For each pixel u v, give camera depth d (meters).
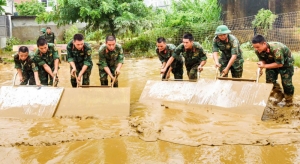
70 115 4.26
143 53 13.82
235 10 14.31
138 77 7.85
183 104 4.71
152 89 5.21
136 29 14.23
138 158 2.94
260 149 3.10
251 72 8.22
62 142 3.33
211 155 2.98
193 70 5.57
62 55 11.96
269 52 4.64
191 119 4.05
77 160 2.90
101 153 3.05
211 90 4.63
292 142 3.25
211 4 14.99
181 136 3.45
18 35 18.14
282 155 2.96
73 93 4.48
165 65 5.66
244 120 3.97
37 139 3.39
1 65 10.62
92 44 16.28
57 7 14.23
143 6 14.31
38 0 25.36
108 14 13.89
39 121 4.07
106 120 4.07
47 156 2.99
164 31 14.60
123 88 4.54
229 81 4.56
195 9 15.62
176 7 16.47
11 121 4.08
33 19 18.30
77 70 5.54
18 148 3.19
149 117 4.18
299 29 11.60
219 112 4.30
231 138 3.36
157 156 2.97
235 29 14.12
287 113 4.32
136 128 3.71
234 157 2.93
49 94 4.46
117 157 2.96
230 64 5.14
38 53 5.20
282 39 12.06
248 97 4.26
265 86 4.22
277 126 3.76
